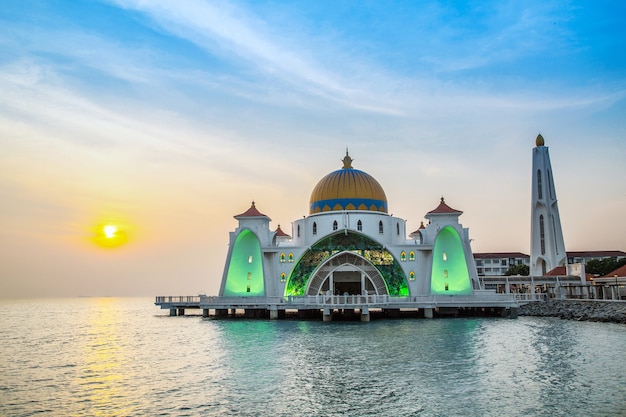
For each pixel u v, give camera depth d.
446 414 21.45
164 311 124.38
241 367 31.62
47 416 22.31
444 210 73.19
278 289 74.12
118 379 29.31
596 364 30.78
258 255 75.69
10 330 66.69
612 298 70.81
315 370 30.20
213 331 52.56
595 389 24.84
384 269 73.06
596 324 54.28
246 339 44.78
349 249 73.69
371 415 21.48
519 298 78.06
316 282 73.62
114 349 42.50
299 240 78.31
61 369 33.06
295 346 39.56
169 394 25.39
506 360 32.38
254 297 68.50
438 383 26.48
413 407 22.42
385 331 48.94
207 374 29.88
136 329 61.06
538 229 97.81
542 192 97.06
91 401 24.48
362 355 34.88
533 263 97.56
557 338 42.41
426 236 75.94
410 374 28.67
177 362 34.28
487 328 50.75
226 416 21.64
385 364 31.61
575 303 68.75
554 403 22.67
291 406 22.86
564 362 31.50
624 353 34.56
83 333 60.31
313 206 79.12
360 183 77.81
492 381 26.75
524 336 43.94
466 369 29.81
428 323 56.88
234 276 75.88
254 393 25.17
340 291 79.25
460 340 41.59
